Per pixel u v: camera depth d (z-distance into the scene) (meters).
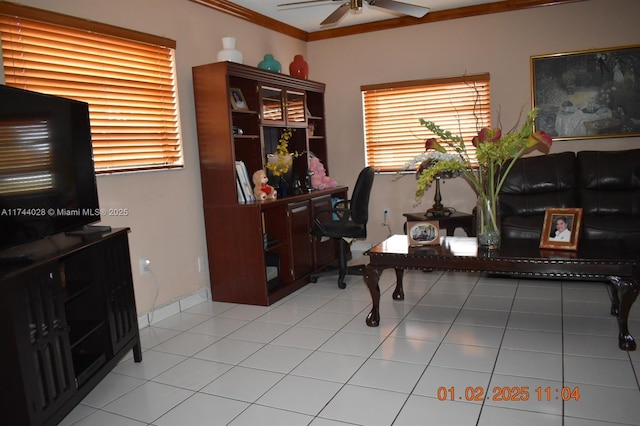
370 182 4.10
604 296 3.62
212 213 3.91
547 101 4.82
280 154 4.49
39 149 2.31
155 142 3.54
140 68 3.40
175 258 3.72
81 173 2.66
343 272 4.22
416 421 2.09
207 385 2.54
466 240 3.35
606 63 4.62
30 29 2.70
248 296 3.87
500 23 4.89
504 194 4.59
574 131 4.78
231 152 3.73
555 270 2.73
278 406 2.29
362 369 2.62
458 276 4.37
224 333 3.27
